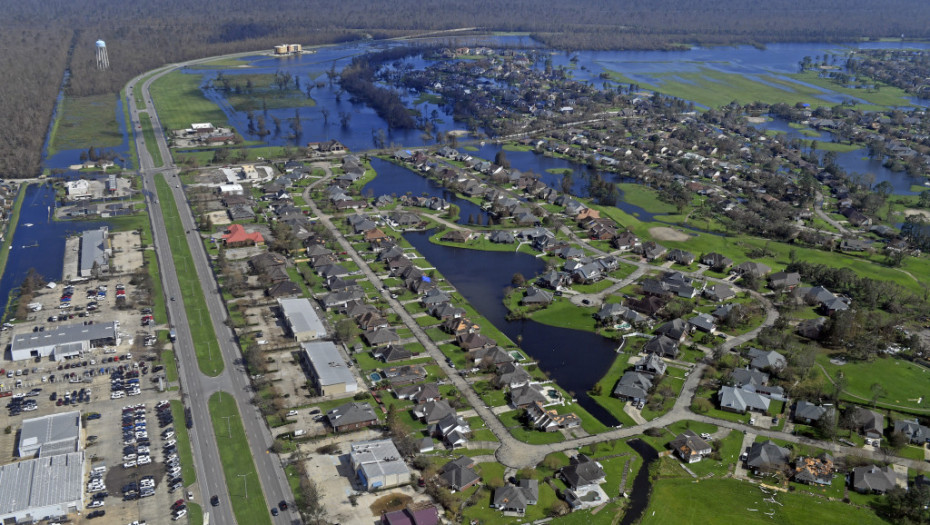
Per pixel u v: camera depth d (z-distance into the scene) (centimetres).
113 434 17812
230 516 15300
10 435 17712
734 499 16275
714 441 18312
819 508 16050
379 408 19225
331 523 15125
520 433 18450
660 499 16188
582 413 19450
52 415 17988
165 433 17800
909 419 19225
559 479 16788
